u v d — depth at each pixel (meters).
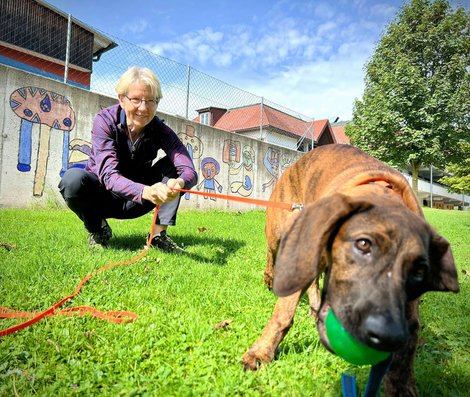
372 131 23.47
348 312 1.67
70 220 6.35
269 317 3.03
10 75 7.70
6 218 6.06
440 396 2.19
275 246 3.44
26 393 1.94
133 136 4.44
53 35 13.30
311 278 1.72
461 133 22.69
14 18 12.74
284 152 14.81
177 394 1.99
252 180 13.28
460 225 12.05
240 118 18.08
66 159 8.51
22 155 7.86
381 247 1.72
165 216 4.67
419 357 2.63
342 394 2.10
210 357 2.35
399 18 25.23
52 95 8.30
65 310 2.86
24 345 2.32
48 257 3.89
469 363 2.60
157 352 2.36
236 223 8.09
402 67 22.83
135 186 3.74
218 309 3.13
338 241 1.86
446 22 23.56
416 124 22.67
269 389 2.12
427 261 1.79
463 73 23.09
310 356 2.46
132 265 3.93
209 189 11.67
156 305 3.04
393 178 2.28
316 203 1.85
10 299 2.95
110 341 2.48
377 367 1.72
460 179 28.39
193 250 4.97
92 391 2.01
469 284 4.56
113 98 9.34
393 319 1.53
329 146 3.10
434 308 3.61
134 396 1.99
